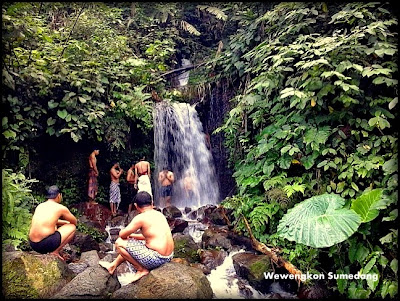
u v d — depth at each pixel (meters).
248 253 4.20
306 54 4.10
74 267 3.55
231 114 5.10
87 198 6.14
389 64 3.91
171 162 7.15
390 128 3.95
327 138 3.98
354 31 3.96
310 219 3.16
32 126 5.27
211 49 8.86
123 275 3.80
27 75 4.86
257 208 4.25
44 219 3.38
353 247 3.22
